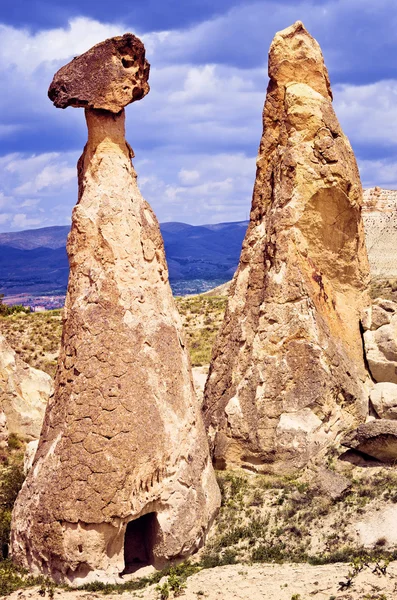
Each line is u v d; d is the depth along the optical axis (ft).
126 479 58.80
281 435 73.67
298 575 55.98
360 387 80.23
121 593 55.83
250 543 63.98
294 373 75.51
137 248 66.03
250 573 57.36
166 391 63.26
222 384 81.15
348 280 84.64
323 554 61.11
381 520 63.46
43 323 175.01
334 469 71.10
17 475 80.28
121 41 66.74
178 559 61.77
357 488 68.64
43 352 152.15
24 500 61.26
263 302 78.18
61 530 57.72
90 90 66.39
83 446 58.80
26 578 58.85
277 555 61.82
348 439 71.56
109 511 57.93
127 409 60.29
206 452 66.44
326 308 80.59
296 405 74.79
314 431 73.97
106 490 58.03
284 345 76.13
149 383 62.18
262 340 76.79
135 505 59.16
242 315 81.15
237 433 75.10
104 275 63.67
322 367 75.72
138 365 62.08
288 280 77.41
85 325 61.87
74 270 64.69
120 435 59.47
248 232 85.87
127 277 64.59
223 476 73.46
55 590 56.54
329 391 75.46
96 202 65.72
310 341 76.13
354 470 71.15
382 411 78.43
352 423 77.61
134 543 64.39
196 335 160.04
